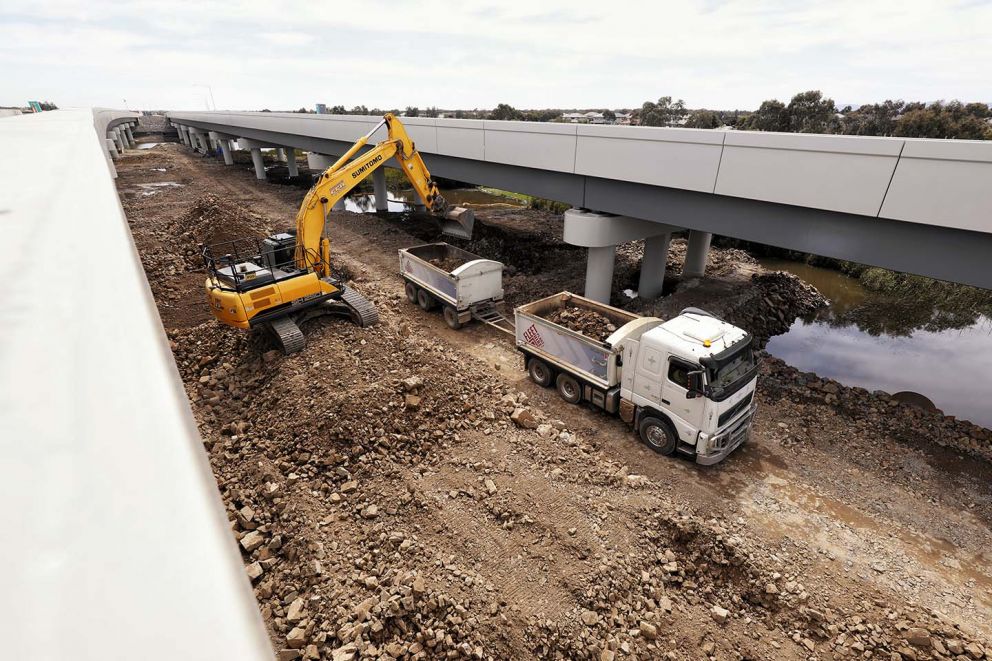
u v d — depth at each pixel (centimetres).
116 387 100
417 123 2209
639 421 1090
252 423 1084
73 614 53
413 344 1324
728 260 2369
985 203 854
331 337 1302
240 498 899
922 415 1205
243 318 1199
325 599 721
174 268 1961
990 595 795
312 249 1420
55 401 94
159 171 5062
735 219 1245
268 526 852
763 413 1237
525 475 957
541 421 1142
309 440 996
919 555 862
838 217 1062
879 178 960
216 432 1079
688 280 2084
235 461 990
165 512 72
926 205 916
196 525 70
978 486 1011
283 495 900
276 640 689
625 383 1087
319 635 675
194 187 4103
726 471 1038
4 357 105
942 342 1809
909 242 979
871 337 1856
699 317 1055
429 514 868
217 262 1304
